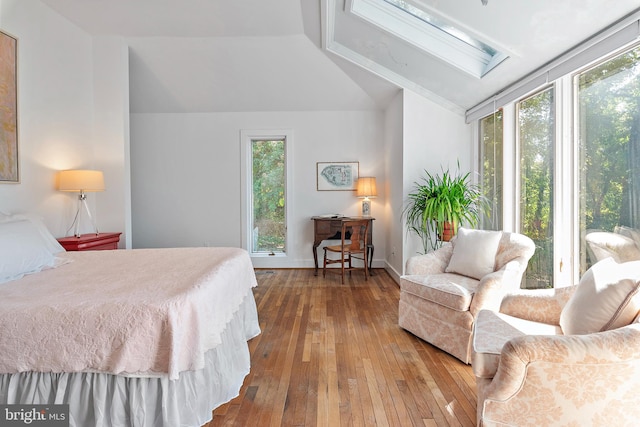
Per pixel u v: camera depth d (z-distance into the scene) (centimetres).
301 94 472
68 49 329
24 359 130
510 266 228
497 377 129
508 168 325
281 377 204
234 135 513
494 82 314
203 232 519
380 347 245
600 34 199
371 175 511
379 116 508
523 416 125
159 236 520
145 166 516
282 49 395
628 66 194
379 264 514
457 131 405
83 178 302
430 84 377
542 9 204
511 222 326
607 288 135
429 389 190
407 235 404
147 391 138
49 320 130
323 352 238
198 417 154
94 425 135
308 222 516
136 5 313
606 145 212
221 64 417
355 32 336
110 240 329
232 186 516
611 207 208
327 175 511
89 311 132
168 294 145
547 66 249
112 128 361
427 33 314
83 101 348
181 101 485
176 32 363
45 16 301
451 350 230
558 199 251
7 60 261
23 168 279
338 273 483
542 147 279
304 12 329
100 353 130
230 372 189
